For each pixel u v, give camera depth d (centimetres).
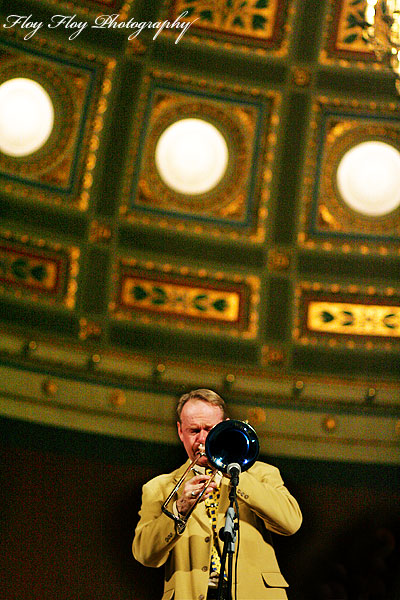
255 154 1266
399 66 856
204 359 1212
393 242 1287
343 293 1273
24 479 1026
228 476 413
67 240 1184
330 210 1282
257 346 1238
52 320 1148
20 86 1157
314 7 1225
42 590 974
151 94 1220
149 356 1184
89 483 1064
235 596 396
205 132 1254
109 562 1013
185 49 1218
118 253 1212
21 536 990
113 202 1213
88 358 1148
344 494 1155
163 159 1243
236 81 1245
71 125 1189
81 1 1144
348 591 638
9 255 1138
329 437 1194
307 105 1266
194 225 1250
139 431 1124
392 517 1128
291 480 1158
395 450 1198
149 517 437
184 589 402
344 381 1234
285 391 1217
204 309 1234
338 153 1282
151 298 1216
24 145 1166
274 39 1240
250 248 1264
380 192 1298
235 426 420
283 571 1055
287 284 1264
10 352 1095
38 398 1088
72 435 1088
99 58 1185
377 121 1280
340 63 1258
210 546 412
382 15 847
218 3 1204
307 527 1109
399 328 1268
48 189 1180
